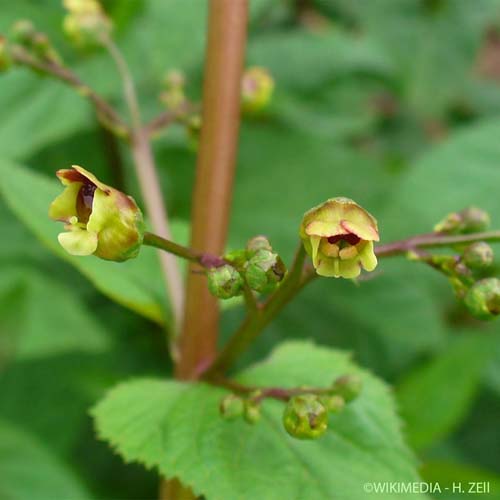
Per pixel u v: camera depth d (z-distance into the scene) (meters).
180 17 0.21
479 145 0.20
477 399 0.23
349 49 0.26
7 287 0.20
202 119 0.14
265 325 0.12
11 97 0.19
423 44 0.29
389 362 0.22
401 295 0.22
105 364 0.21
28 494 0.18
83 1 0.16
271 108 0.24
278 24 0.28
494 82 0.36
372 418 0.13
